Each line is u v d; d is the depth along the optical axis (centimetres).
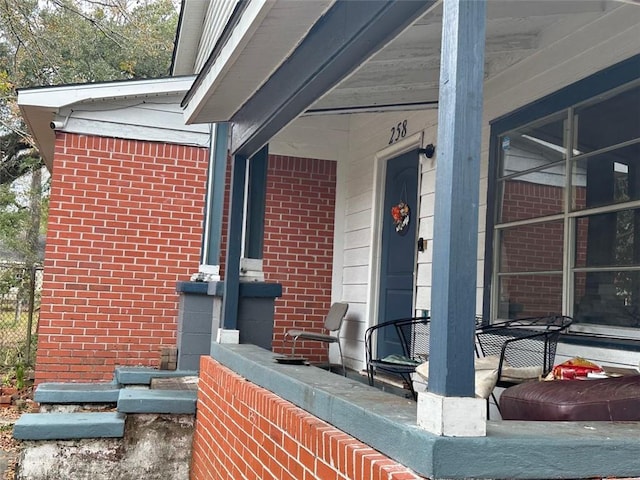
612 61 389
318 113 510
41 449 468
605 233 389
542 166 443
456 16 201
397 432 209
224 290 505
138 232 683
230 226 504
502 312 472
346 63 310
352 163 771
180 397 506
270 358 403
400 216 663
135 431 490
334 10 303
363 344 701
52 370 658
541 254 438
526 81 464
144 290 682
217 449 430
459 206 196
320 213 773
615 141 388
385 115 693
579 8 392
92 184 675
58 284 663
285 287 759
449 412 193
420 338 504
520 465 194
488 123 503
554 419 236
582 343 394
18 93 646
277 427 314
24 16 1443
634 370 333
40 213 1878
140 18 1831
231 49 340
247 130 452
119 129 683
